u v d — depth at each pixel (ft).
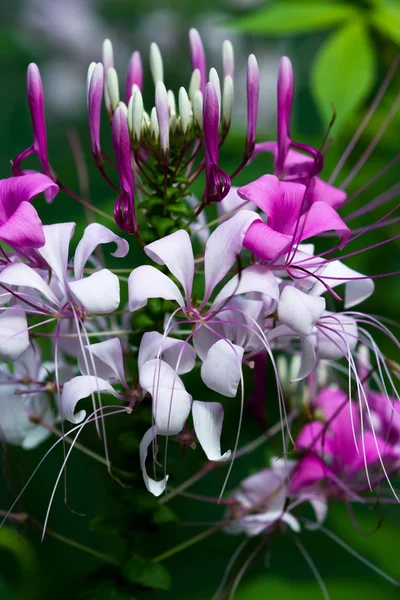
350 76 2.19
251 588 2.19
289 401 2.14
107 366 1.96
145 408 1.98
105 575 2.02
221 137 1.99
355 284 2.00
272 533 2.15
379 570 2.16
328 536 2.31
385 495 2.19
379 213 2.35
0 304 1.95
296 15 2.27
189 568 2.29
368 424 2.12
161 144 1.94
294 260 1.94
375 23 2.25
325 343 1.97
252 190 1.90
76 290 1.88
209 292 1.92
